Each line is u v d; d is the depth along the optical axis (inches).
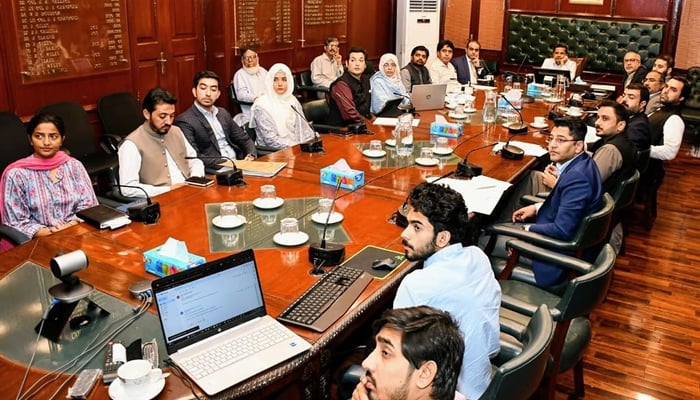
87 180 119.3
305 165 128.3
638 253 162.4
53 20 165.2
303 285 75.5
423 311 43.6
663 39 281.4
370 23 307.1
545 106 200.7
